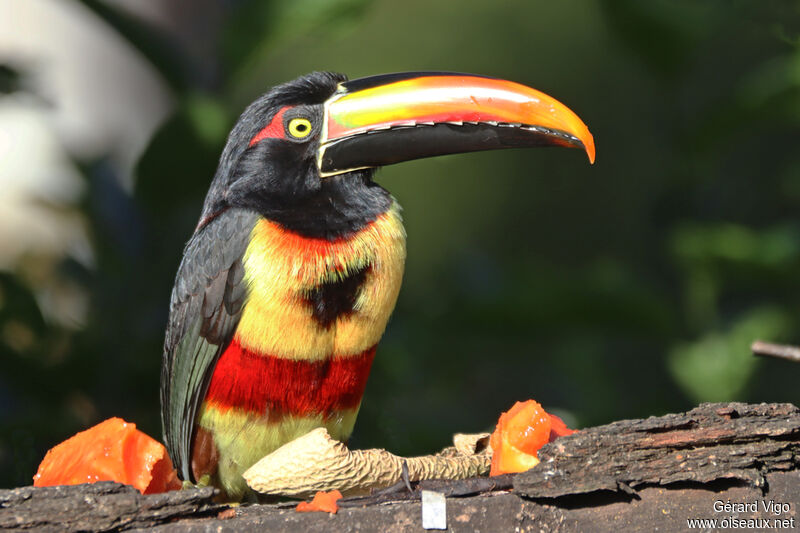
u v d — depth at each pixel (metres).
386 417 10.66
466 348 12.15
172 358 8.20
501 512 6.01
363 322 7.74
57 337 10.26
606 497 6.03
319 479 6.82
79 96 14.52
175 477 7.05
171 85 10.59
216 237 7.82
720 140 11.52
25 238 14.14
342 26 10.77
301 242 7.61
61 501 5.89
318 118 7.90
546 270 10.99
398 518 5.98
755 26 12.32
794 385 13.44
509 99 7.67
